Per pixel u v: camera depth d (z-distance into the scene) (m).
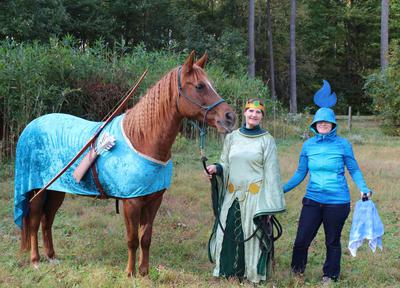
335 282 4.54
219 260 4.38
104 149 4.04
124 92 12.29
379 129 20.50
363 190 4.41
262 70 33.09
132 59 13.62
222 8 31.27
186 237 5.83
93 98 12.02
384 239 5.96
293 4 27.77
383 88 18.97
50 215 4.80
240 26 31.47
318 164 4.56
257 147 4.30
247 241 4.29
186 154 11.59
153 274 4.34
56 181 4.39
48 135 4.48
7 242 5.36
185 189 8.03
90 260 4.89
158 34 26.81
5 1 19.05
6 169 8.80
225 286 4.19
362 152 12.94
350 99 38.31
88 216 6.40
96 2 24.00
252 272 4.28
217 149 12.41
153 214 4.30
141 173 3.93
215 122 3.82
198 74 3.89
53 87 10.45
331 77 38.66
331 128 4.61
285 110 20.59
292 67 28.03
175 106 3.94
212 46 25.38
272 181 4.24
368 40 37.94
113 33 25.78
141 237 4.29
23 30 18.91
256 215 4.20
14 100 9.37
